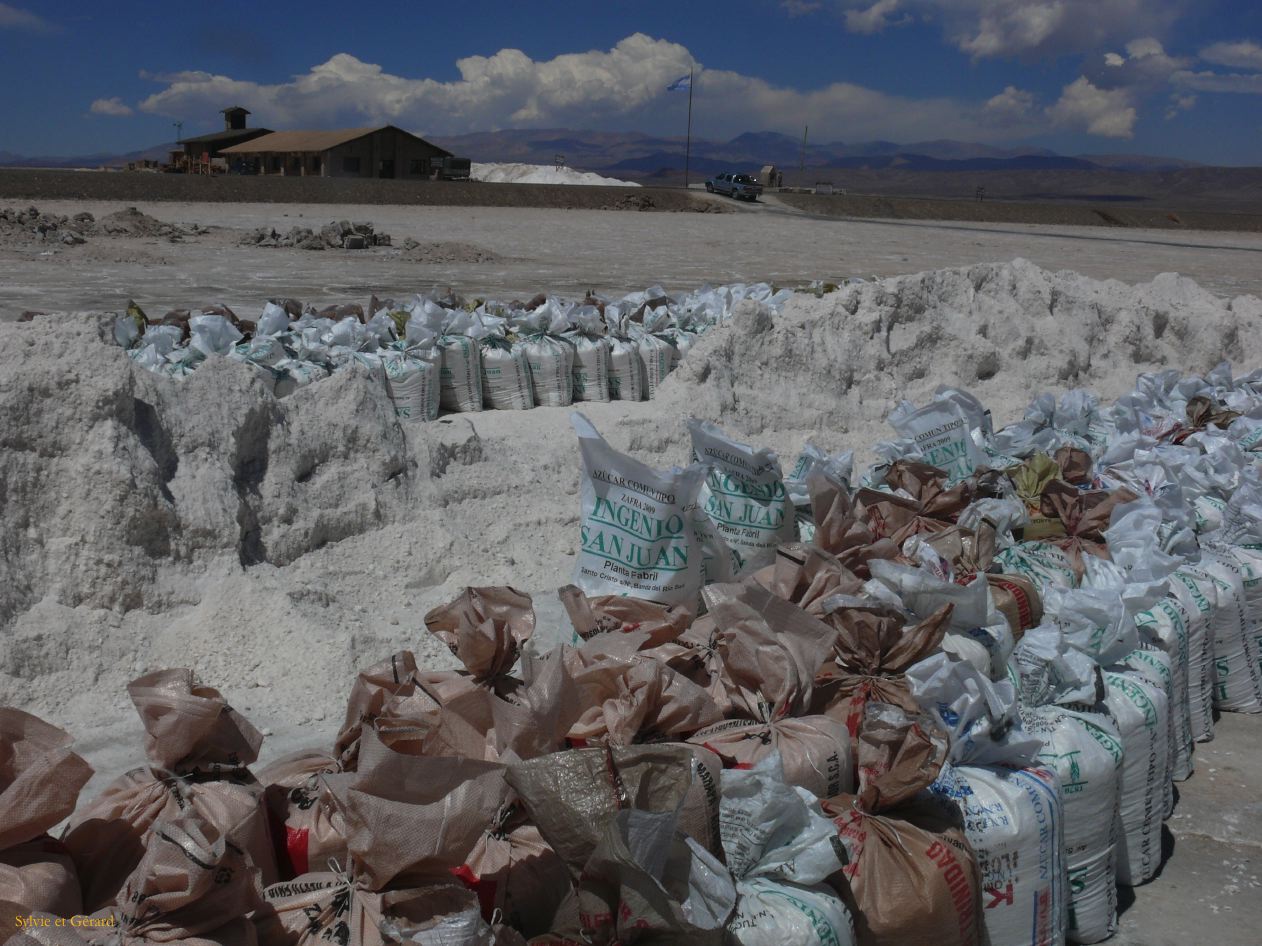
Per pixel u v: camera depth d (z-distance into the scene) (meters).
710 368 7.97
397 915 2.47
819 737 3.28
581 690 3.27
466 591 3.73
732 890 2.57
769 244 36.59
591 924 2.44
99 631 4.30
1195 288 12.50
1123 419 7.59
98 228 26.73
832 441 8.25
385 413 5.75
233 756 2.78
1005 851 3.28
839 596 3.87
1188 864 4.25
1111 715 3.96
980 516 5.05
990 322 9.99
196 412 4.95
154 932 2.27
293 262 23.62
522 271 24.17
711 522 4.68
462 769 2.59
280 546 5.00
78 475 4.43
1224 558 5.68
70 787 2.41
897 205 65.38
